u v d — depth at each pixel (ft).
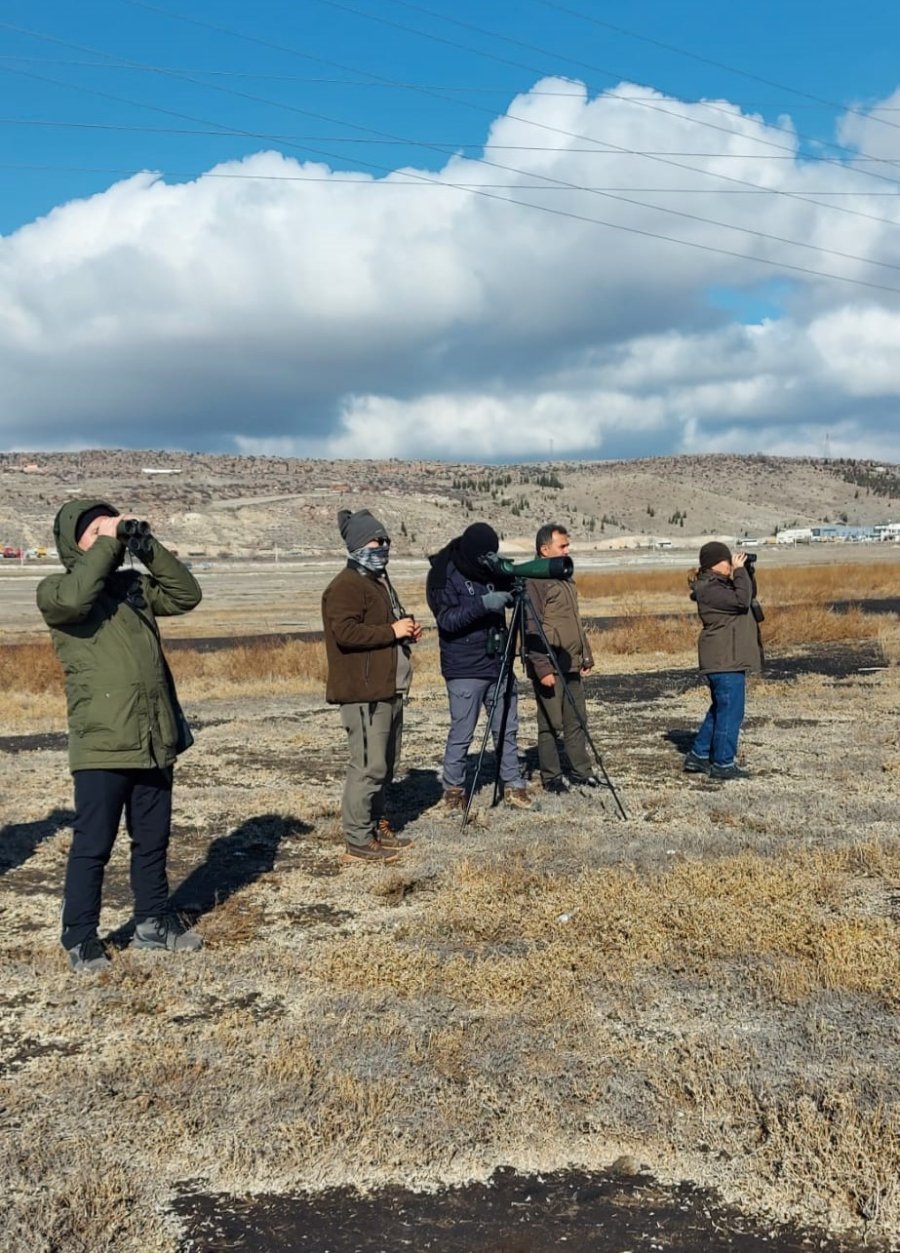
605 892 19.34
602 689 51.88
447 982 15.75
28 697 54.75
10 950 17.89
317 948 17.46
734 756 30.45
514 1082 12.91
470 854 22.65
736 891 19.29
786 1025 14.35
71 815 27.58
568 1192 11.12
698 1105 12.39
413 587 172.24
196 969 16.63
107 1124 12.24
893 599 120.67
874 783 29.07
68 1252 10.14
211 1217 10.74
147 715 16.84
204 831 25.49
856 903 19.10
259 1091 12.76
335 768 33.50
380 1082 12.87
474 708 26.25
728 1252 10.22
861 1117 11.89
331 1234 10.50
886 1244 10.27
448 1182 11.28
